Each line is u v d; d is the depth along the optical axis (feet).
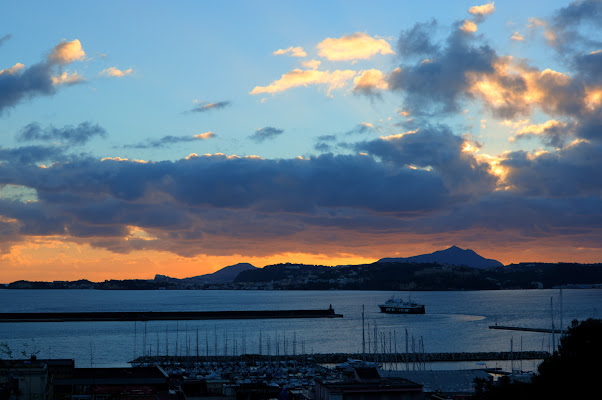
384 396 282.77
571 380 285.23
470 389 441.68
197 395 344.90
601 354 290.56
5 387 259.60
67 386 336.08
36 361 293.64
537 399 291.17
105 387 334.85
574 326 321.32
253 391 355.97
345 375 319.27
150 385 347.56
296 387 541.75
